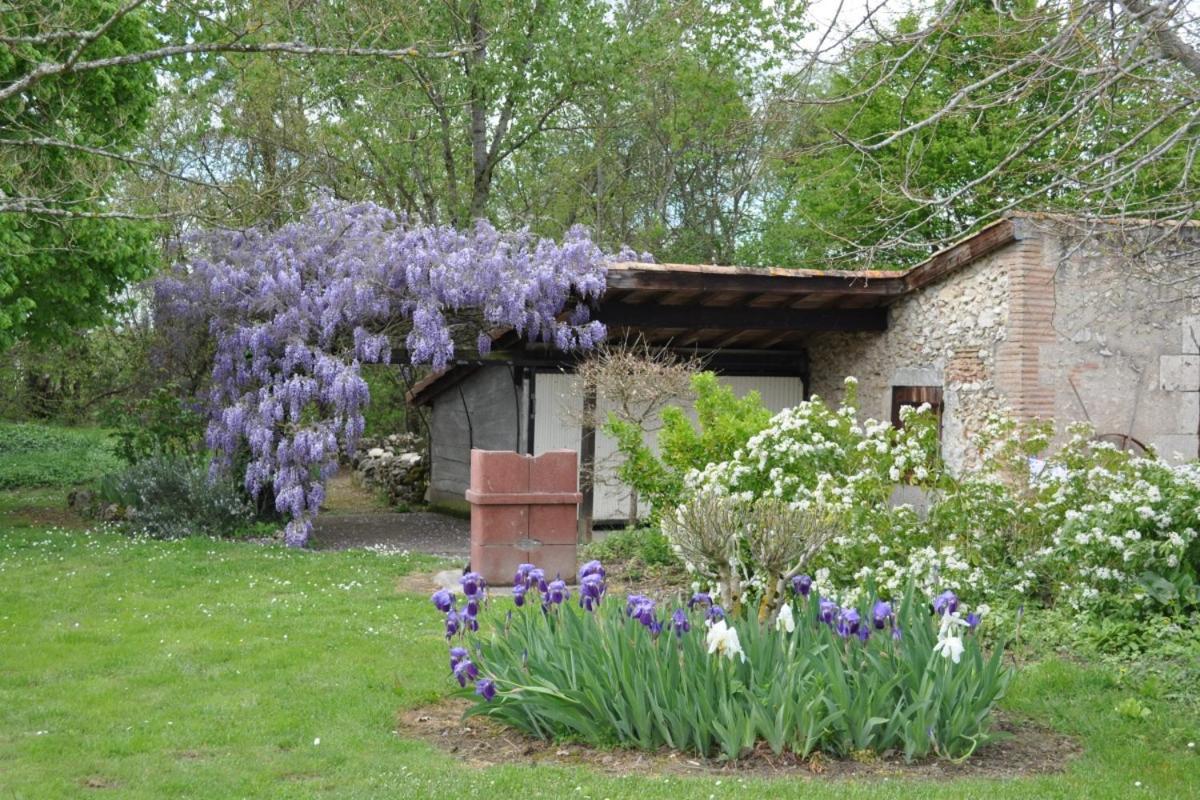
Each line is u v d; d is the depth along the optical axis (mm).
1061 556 7383
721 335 15367
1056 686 6176
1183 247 7457
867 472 7910
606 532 14484
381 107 20609
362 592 9477
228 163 20906
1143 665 6379
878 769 4980
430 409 18656
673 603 6551
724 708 5062
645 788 4617
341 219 14008
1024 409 11734
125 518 13805
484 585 5922
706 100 18281
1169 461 12250
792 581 6172
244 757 5117
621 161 27188
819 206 15797
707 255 24859
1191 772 4957
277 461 13312
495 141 23031
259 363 13305
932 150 14586
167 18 13094
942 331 13070
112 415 15055
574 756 5176
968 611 6797
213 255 13805
